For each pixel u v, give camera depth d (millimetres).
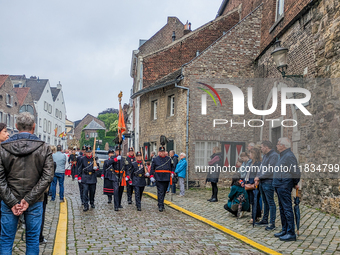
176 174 12656
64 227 6949
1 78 37656
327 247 5469
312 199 9008
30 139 3842
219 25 20562
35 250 3877
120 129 11734
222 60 16016
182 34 26812
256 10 16297
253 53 16188
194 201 11031
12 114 39656
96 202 11133
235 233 6609
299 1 10680
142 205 10617
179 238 6270
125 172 9867
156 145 18578
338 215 7629
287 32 11758
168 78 18016
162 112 17938
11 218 3756
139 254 5164
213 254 5250
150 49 26016
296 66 10789
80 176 9477
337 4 8188
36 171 3840
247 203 8203
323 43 8805
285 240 5961
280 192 6094
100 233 6590
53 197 10539
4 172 3740
